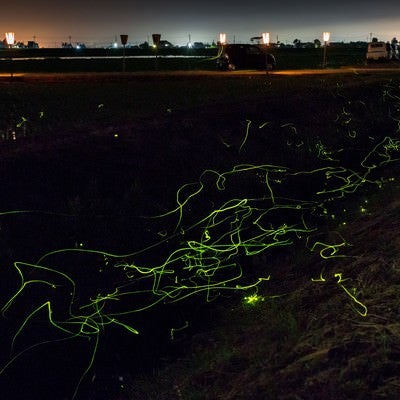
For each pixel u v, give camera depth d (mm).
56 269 7992
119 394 6359
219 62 41812
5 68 44094
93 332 7035
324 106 19797
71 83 29156
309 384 4367
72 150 11742
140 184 10812
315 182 13234
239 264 9047
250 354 5535
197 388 5395
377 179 13375
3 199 9398
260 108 17750
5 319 7027
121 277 8195
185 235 9711
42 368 6664
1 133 14211
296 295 6703
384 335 4645
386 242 7270
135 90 24750
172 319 7707
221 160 13109
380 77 29172
